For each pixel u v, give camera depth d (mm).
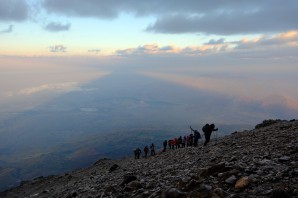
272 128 32469
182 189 12820
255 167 12938
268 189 10320
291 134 22328
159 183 16062
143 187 16484
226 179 12219
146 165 30828
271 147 18359
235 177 12133
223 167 13703
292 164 12539
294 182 10406
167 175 18578
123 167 37312
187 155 29359
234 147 24062
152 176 19594
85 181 33094
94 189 21828
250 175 12016
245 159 16000
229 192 11000
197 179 13359
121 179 23016
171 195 12016
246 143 24453
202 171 14031
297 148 15484
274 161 13789
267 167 12664
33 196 37469
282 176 11203
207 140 34500
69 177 51875
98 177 33000
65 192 27375
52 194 31438
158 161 32000
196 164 20312
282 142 19578
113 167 37219
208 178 13242
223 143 30109
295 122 33219
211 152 25359
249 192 10555
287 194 9453
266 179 11250
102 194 17500
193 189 12305
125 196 15773
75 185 32219
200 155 25891
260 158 15172
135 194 15523
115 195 16438
